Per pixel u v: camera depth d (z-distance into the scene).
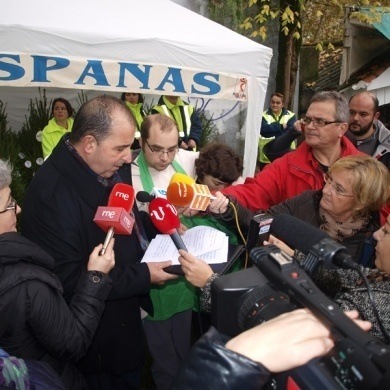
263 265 0.91
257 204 2.61
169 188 2.07
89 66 3.38
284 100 7.95
